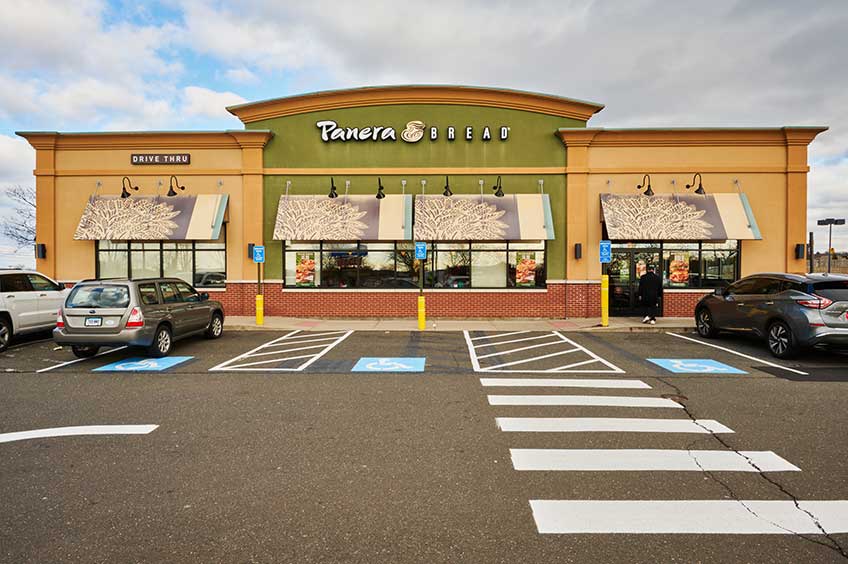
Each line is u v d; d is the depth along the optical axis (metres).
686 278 16.47
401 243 16.70
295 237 15.97
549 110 16.66
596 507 3.87
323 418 6.13
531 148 16.70
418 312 15.02
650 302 14.77
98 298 9.62
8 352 10.73
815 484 4.28
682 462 4.75
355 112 16.84
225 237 16.88
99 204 16.48
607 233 15.98
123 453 4.99
